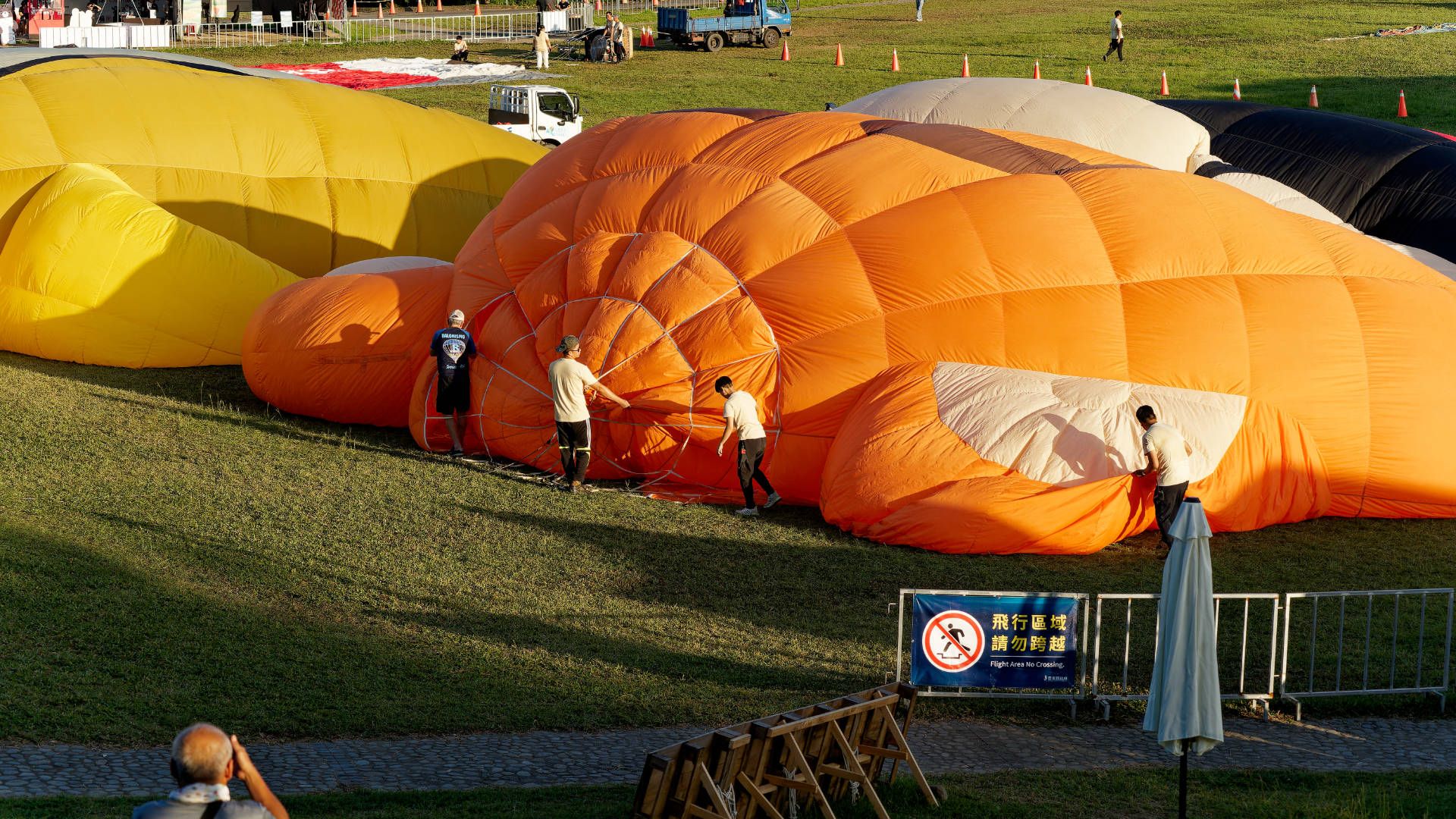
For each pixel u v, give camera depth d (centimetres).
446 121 3216
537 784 1119
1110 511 1814
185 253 2558
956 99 2531
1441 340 2017
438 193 3067
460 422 2175
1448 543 1928
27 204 2619
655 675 1387
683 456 2030
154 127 2794
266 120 2930
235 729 1198
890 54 6606
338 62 6456
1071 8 8294
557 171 2327
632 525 1877
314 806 1027
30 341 2519
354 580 1605
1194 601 1126
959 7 8550
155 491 1873
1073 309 1956
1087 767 1224
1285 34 6962
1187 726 1112
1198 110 2827
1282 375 1947
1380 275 2081
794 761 1040
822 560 1773
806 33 7500
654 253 2073
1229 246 2036
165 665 1325
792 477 1992
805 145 2181
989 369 1928
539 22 6488
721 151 2202
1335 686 1452
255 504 1856
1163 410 1888
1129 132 2423
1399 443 1973
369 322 2286
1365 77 5797
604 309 2058
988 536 1797
